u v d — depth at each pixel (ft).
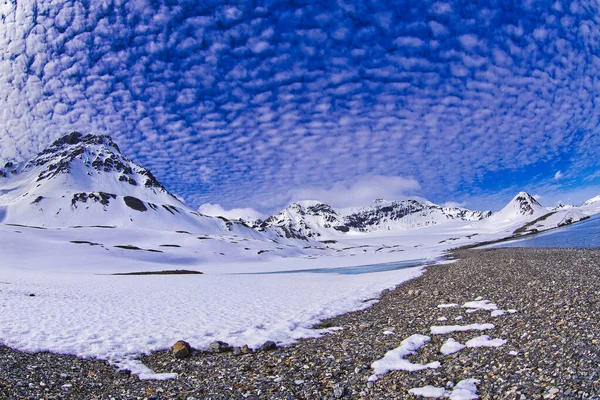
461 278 98.43
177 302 83.56
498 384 27.78
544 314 46.34
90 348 46.42
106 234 493.36
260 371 37.14
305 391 30.81
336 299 84.43
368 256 503.20
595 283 61.00
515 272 92.02
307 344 47.98
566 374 27.12
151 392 32.09
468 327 45.96
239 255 472.44
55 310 69.92
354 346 44.27
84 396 31.01
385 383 31.01
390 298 82.58
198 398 30.37
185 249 451.53
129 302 83.15
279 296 92.89
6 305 73.05
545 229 604.90
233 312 70.64
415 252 512.63
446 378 30.55
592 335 34.30
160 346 48.49
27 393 30.78
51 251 306.35
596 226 392.88
